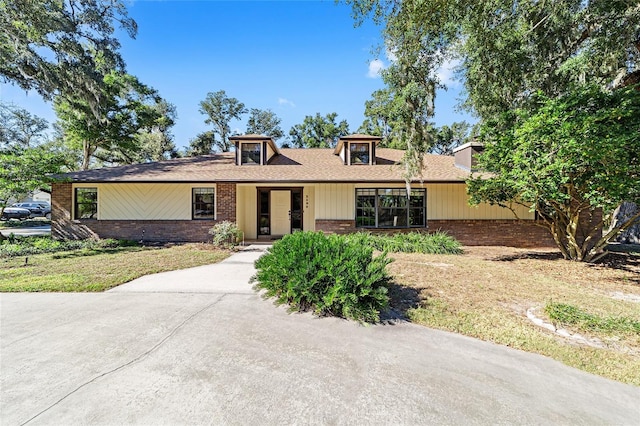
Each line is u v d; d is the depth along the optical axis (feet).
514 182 24.50
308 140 130.41
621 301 17.30
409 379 9.49
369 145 46.19
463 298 17.25
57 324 13.28
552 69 28.48
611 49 27.43
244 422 7.46
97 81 47.96
